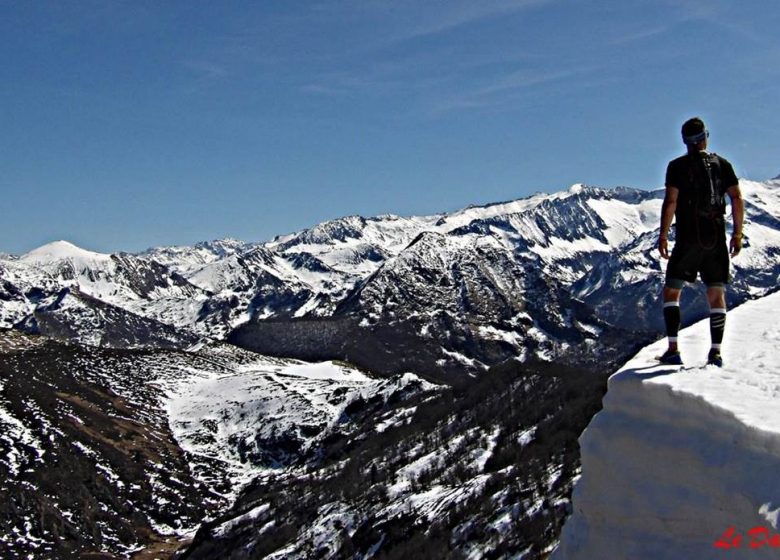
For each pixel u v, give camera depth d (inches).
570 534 355.9
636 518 311.0
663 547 295.4
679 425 307.9
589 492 341.7
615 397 343.6
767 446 268.8
